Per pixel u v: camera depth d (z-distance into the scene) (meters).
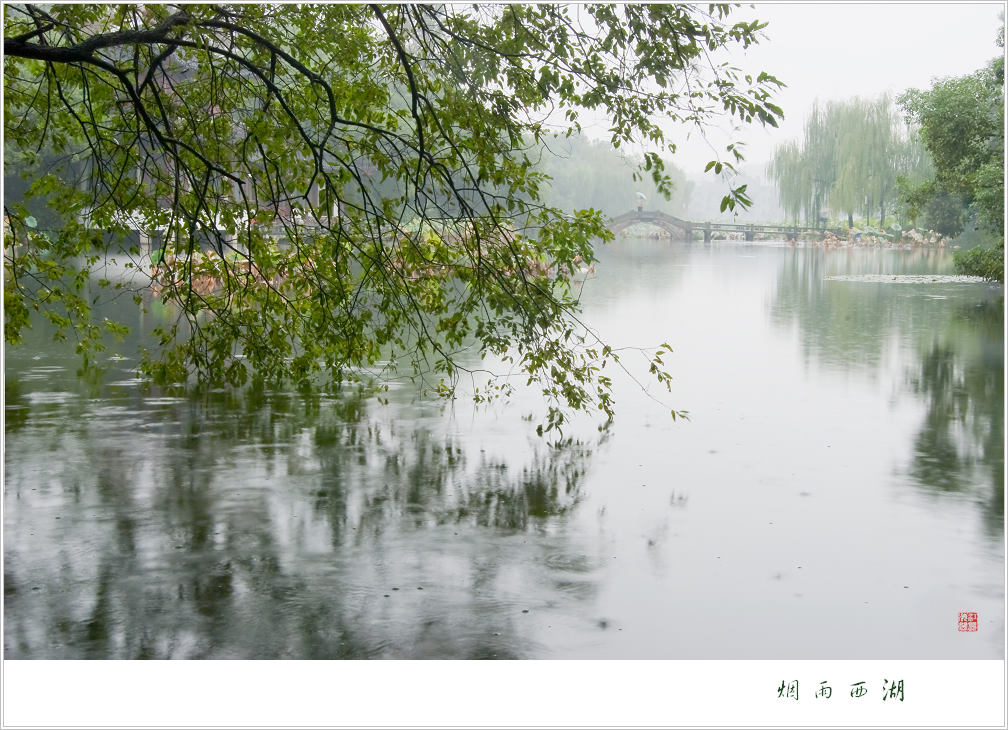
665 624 5.71
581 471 9.04
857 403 12.59
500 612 5.87
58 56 6.98
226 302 8.61
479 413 11.59
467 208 7.89
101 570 6.44
